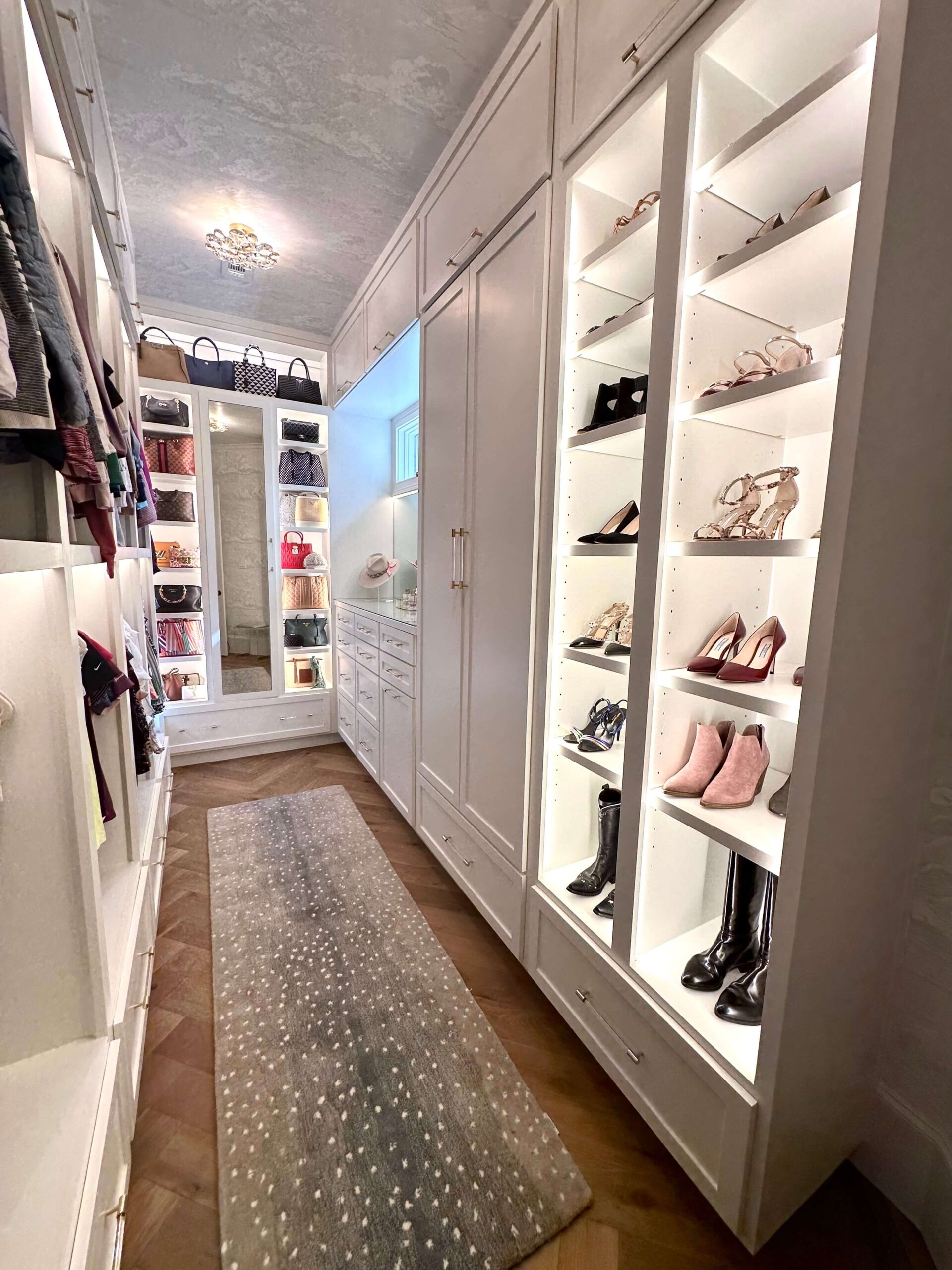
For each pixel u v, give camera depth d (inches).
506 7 50.9
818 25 31.5
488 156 57.6
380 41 54.5
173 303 113.1
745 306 40.2
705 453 40.9
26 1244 24.8
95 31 52.7
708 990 41.5
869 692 31.9
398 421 133.0
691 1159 38.6
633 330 43.5
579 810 58.4
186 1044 51.4
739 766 42.1
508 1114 45.2
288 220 84.3
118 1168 35.8
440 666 75.8
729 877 44.3
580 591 53.8
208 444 116.2
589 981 48.7
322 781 114.6
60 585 32.7
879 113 25.5
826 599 29.2
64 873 34.4
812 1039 34.4
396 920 70.4
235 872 80.4
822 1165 38.4
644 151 42.7
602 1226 37.6
